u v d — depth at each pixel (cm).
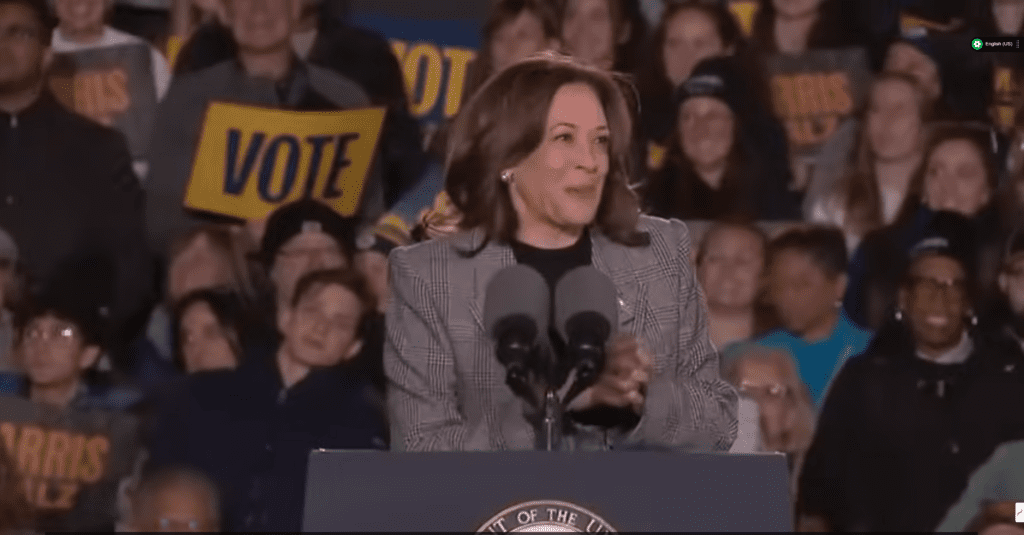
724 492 368
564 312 443
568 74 611
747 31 1123
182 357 1078
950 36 1132
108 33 1101
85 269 1077
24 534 1044
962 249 1108
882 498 1080
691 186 1109
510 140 598
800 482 1084
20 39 1084
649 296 576
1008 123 1125
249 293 1088
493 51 1108
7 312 1062
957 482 1080
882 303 1106
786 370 1095
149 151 1098
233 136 1100
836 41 1127
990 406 1084
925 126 1123
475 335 559
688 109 1109
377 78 1110
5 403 1055
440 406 554
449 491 367
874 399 1090
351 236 1096
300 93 1109
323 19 1112
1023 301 1094
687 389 505
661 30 1116
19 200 1077
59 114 1091
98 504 1056
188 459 1060
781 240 1109
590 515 364
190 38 1110
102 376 1070
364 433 1072
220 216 1095
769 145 1118
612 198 603
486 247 586
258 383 1075
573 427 486
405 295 576
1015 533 1068
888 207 1116
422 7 1113
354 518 365
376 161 1105
